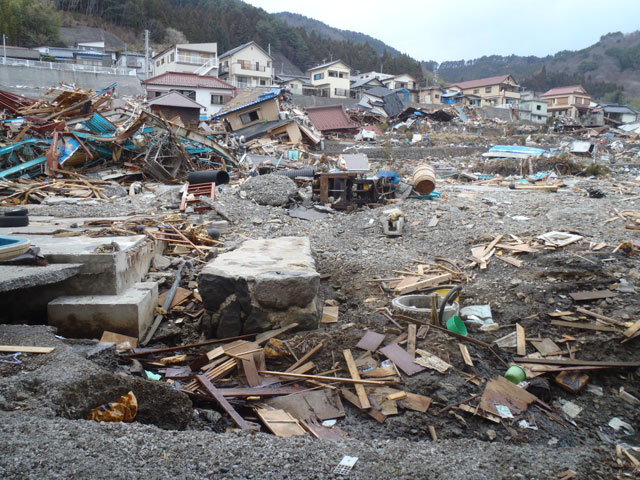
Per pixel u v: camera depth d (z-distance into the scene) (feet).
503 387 14.71
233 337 17.46
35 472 7.32
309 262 20.01
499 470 8.98
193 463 8.18
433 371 15.19
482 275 23.99
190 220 35.09
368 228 34.47
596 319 18.72
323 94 202.18
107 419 10.25
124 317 17.29
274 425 12.29
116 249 18.90
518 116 202.08
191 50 165.68
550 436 13.32
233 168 63.10
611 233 28.32
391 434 12.65
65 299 17.79
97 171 53.47
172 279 22.54
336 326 18.90
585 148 100.48
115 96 106.22
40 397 9.98
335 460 8.84
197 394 13.73
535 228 30.25
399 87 229.25
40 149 51.67
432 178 41.63
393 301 19.53
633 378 16.06
